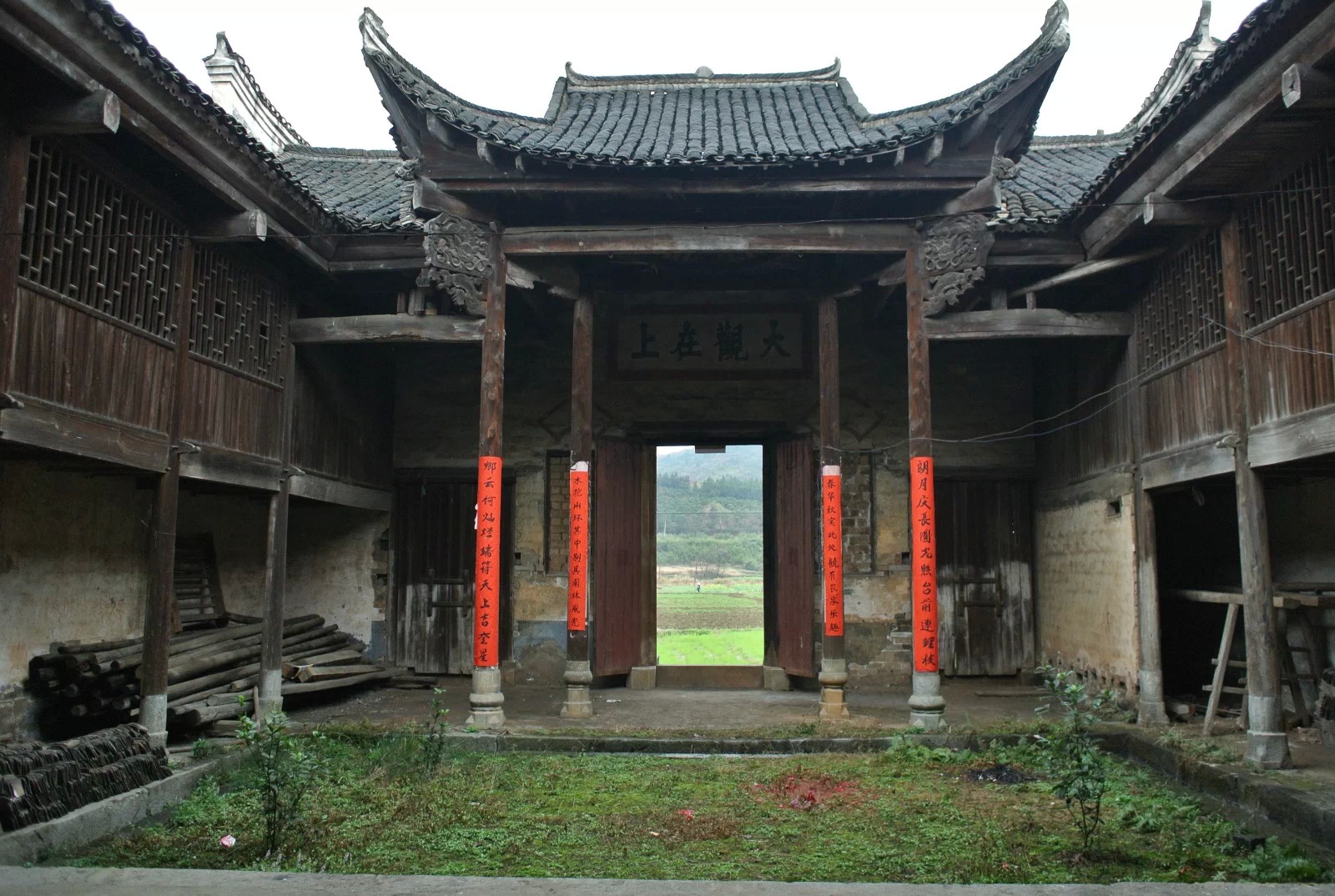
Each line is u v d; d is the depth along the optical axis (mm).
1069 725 7059
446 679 13445
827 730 9625
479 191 9930
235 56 14695
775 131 11516
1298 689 9297
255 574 12891
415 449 13891
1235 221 8562
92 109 6594
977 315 10328
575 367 11016
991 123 9758
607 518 13367
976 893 4410
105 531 9484
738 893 4430
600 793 7605
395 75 9383
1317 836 6641
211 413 9156
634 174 9781
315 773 7422
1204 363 9055
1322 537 9500
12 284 6480
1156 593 10109
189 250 8820
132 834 6719
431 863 5871
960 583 13555
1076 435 12227
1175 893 4430
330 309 11719
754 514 78688
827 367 10875
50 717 8562
